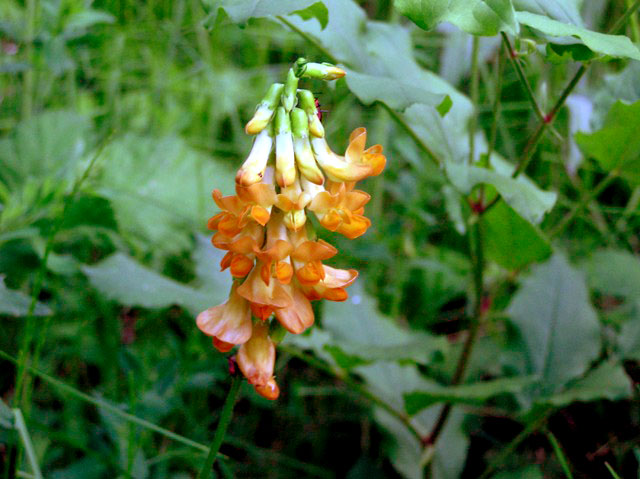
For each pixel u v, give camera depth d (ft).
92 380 1.08
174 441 0.95
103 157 1.24
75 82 1.41
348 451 1.06
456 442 0.98
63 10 1.11
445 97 0.68
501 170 0.97
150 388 0.88
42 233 0.96
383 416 0.99
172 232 1.25
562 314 1.05
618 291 1.20
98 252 1.26
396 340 1.04
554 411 0.96
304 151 0.51
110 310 1.03
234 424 1.06
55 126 1.25
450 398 0.82
